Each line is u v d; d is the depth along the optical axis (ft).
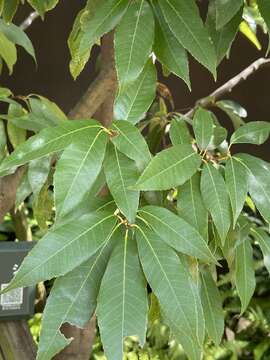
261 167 2.24
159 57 2.26
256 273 7.78
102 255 2.08
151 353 6.56
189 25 2.18
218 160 2.34
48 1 2.74
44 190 2.85
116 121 2.12
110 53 2.90
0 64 3.60
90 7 2.43
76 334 3.28
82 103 3.01
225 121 9.42
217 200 2.16
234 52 9.42
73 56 2.91
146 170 2.02
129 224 2.07
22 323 3.00
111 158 2.09
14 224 4.17
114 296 1.97
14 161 1.99
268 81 9.57
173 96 9.36
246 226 2.48
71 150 2.00
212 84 9.48
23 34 3.18
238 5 2.21
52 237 1.98
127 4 2.18
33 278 1.94
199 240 2.05
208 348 7.05
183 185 2.23
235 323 7.55
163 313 2.09
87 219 2.03
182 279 1.98
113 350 1.92
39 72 9.36
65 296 2.05
